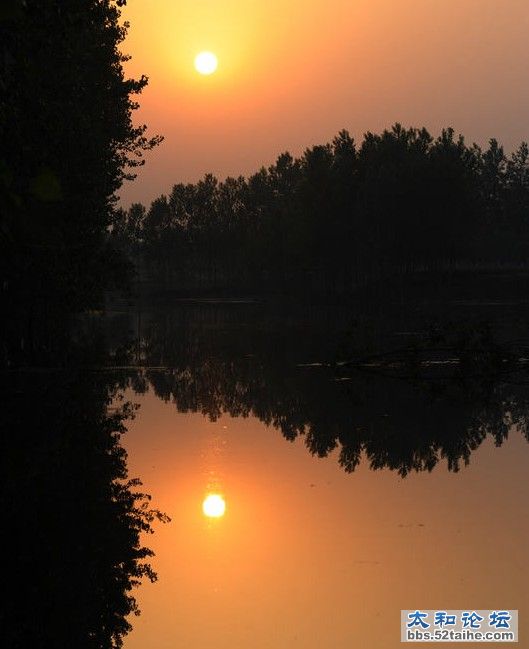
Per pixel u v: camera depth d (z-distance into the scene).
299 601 11.09
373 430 23.36
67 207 33.81
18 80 15.36
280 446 21.42
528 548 13.14
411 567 12.35
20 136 17.91
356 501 16.05
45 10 18.11
